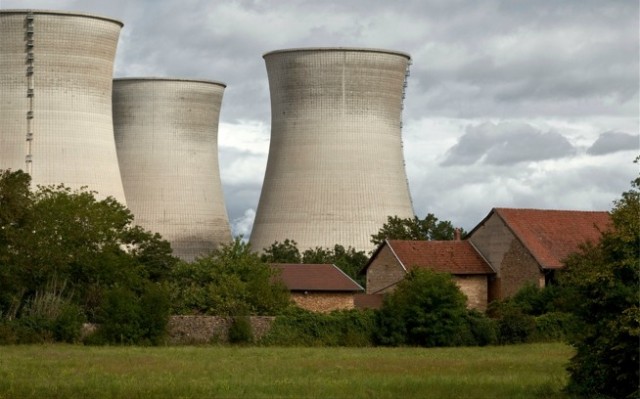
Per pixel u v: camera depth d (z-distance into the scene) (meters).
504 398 37.62
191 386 39.88
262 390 39.31
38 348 55.94
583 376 37.59
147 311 59.97
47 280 64.75
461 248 76.88
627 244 36.56
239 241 69.81
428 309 62.34
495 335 62.69
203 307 64.25
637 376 36.12
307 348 58.88
